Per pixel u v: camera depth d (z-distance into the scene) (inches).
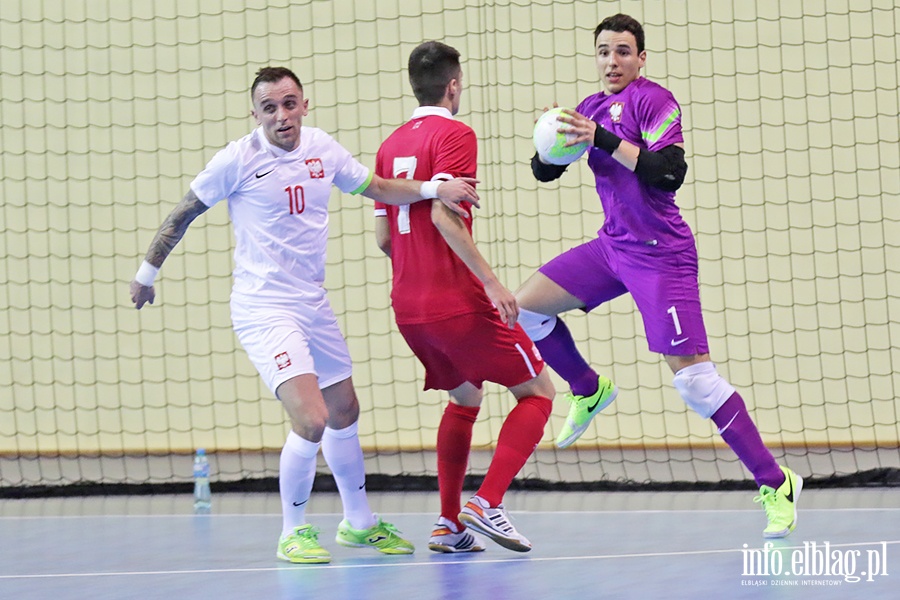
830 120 1134.4
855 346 1126.4
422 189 616.1
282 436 1187.3
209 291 1194.0
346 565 623.2
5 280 1201.4
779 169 1140.5
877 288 1124.5
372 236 1178.6
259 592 548.7
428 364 661.3
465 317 626.5
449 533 658.2
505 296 600.7
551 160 646.5
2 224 1202.6
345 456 666.8
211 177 621.0
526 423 634.8
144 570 624.4
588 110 681.0
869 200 1127.6
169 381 1196.5
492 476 625.9
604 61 663.8
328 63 1185.4
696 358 667.4
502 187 1164.5
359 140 1182.9
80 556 681.6
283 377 619.8
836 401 1127.6
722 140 1148.5
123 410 1197.1
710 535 692.7
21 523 842.8
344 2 1185.4
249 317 633.6
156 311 1197.1
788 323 1137.4
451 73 654.5
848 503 824.9
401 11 1179.9
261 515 866.1
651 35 1159.0
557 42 1164.5
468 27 1172.5
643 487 962.1
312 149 633.6
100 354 1197.1
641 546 658.2
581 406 741.3
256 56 1192.8
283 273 631.8
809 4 1137.4
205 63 1196.5
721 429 671.1
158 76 1199.6
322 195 635.5
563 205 1159.0
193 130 1197.1
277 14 1189.7
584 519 788.6
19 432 1201.4
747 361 1141.7
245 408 1190.9
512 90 1168.8
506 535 617.3
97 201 1201.4
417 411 1168.8
